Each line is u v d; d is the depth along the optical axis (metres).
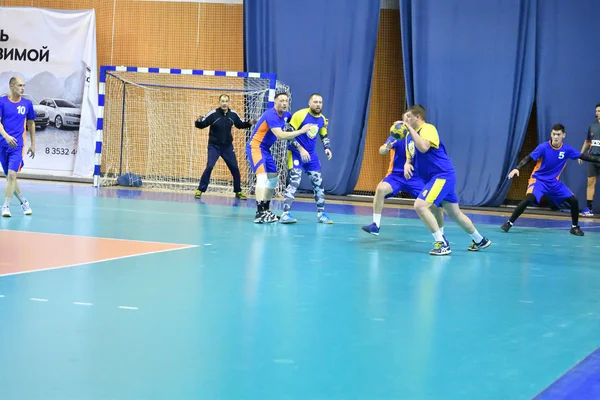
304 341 4.11
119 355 3.70
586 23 14.38
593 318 5.03
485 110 14.73
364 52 15.09
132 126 16.66
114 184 15.78
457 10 14.70
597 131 13.55
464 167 14.88
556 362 3.92
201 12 16.70
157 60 16.92
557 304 5.45
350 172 15.36
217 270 6.21
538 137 14.72
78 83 16.28
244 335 4.18
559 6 14.45
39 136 16.44
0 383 3.21
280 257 7.06
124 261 6.45
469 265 7.12
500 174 14.72
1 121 9.14
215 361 3.67
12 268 5.89
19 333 4.00
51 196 12.34
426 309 5.07
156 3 16.84
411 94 15.10
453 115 14.84
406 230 9.94
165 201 12.59
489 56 14.65
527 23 14.55
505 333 4.51
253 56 15.62
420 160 7.79
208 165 13.60
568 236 10.14
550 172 10.30
